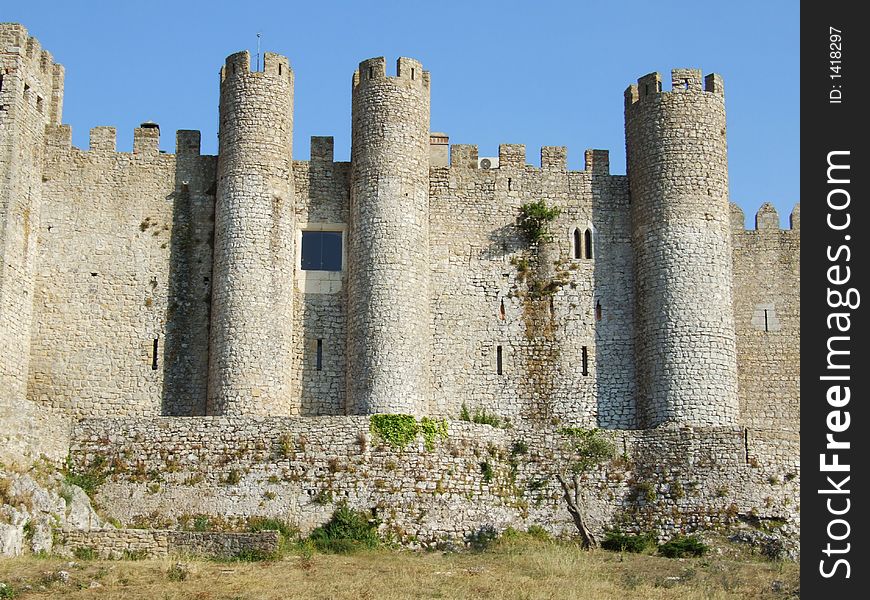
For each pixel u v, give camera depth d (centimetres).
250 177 5678
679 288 5659
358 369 5541
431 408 5688
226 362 5500
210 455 5203
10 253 5447
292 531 5072
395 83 5788
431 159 6056
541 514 5341
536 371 5778
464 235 5897
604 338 5828
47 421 5159
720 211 5772
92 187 5809
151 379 5653
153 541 4628
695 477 5331
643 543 5131
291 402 5644
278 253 5656
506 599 4000
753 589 4228
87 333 5659
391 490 5172
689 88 5853
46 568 4281
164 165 5878
